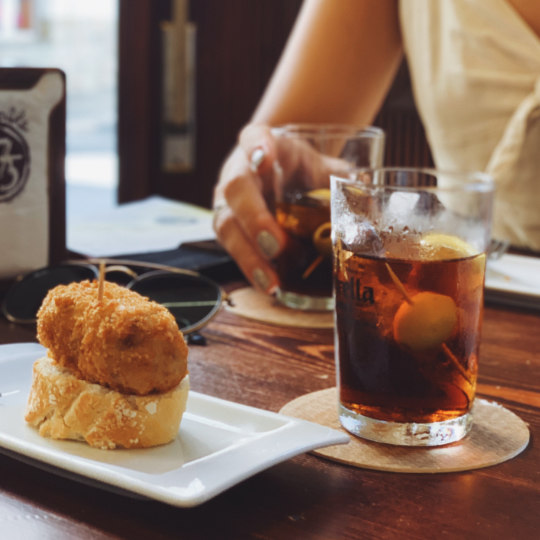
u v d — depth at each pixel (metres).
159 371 0.55
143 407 0.55
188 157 2.62
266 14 2.43
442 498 0.54
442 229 0.58
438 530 0.52
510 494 0.55
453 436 0.59
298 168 0.81
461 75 1.23
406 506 0.54
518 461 0.58
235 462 0.53
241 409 0.58
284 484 0.55
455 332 0.57
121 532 0.51
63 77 0.77
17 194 0.77
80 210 3.29
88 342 0.55
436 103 1.28
